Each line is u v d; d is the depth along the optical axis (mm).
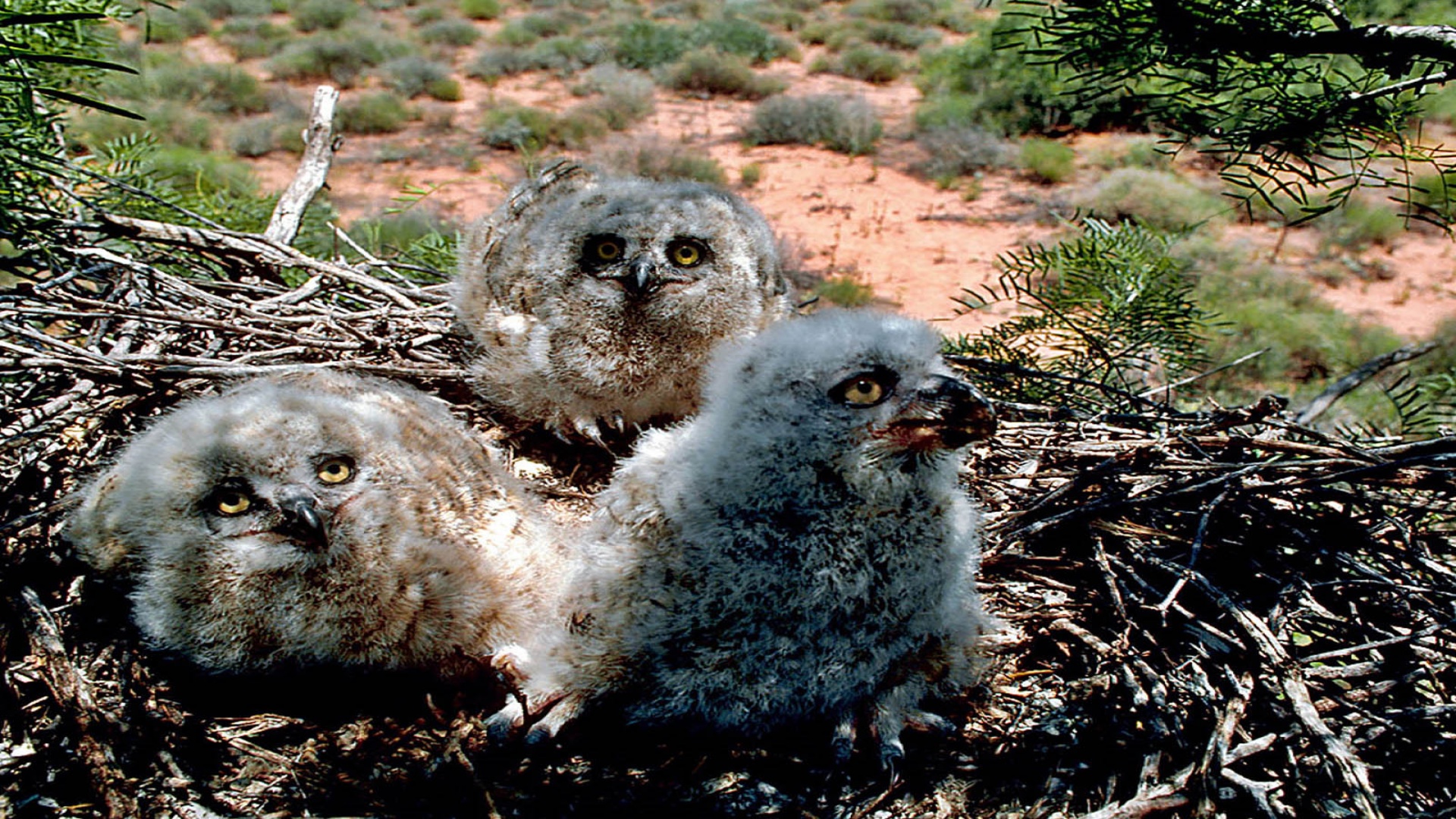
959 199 4918
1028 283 1584
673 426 1034
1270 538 1026
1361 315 3869
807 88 6953
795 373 893
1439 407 1504
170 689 974
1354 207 4539
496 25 8625
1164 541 1023
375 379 1151
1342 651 937
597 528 934
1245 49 969
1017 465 1118
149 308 1214
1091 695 960
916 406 870
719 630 890
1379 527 1037
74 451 1107
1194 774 875
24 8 1181
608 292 1162
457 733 942
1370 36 934
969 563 921
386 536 958
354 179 4871
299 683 995
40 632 950
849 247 4305
